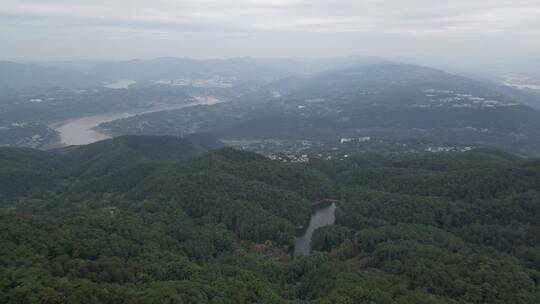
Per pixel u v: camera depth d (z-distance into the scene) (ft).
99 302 428.56
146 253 605.31
